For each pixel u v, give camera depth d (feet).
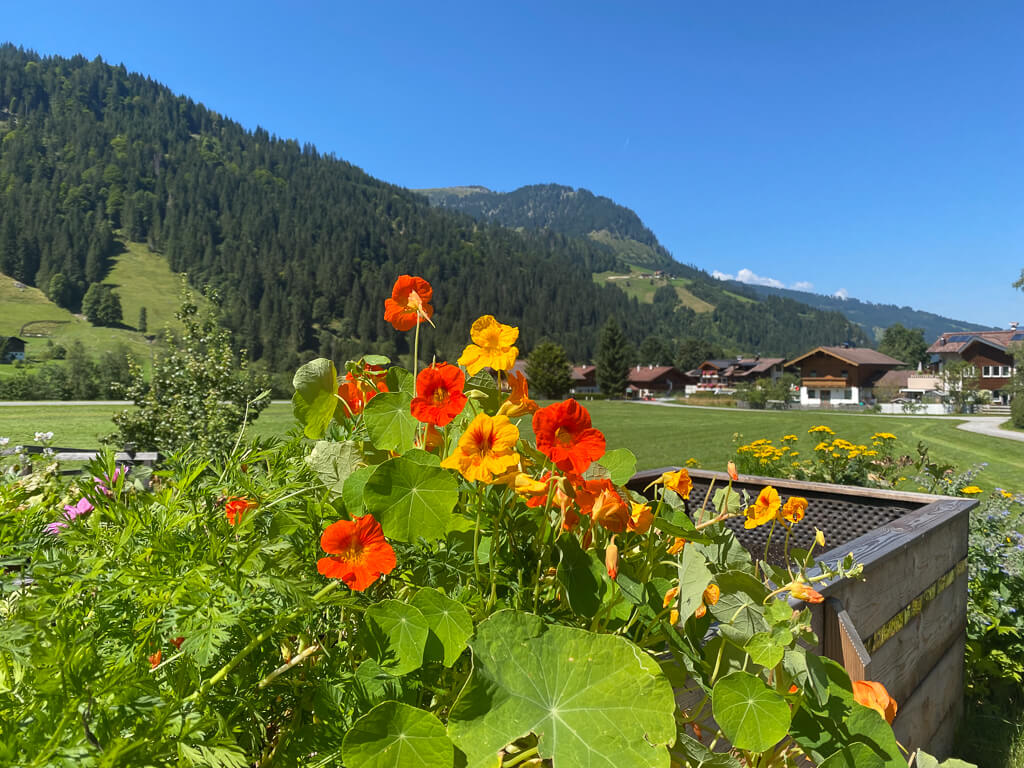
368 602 2.54
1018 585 11.81
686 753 2.65
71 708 1.76
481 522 2.94
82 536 2.37
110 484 2.52
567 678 2.26
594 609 2.75
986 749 9.00
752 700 2.59
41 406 127.54
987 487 36.22
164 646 2.36
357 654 2.62
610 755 2.11
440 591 2.50
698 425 102.17
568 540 2.85
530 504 2.79
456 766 2.14
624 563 3.14
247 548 2.32
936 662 8.48
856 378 197.57
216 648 2.13
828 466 21.94
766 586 3.51
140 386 24.62
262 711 2.38
